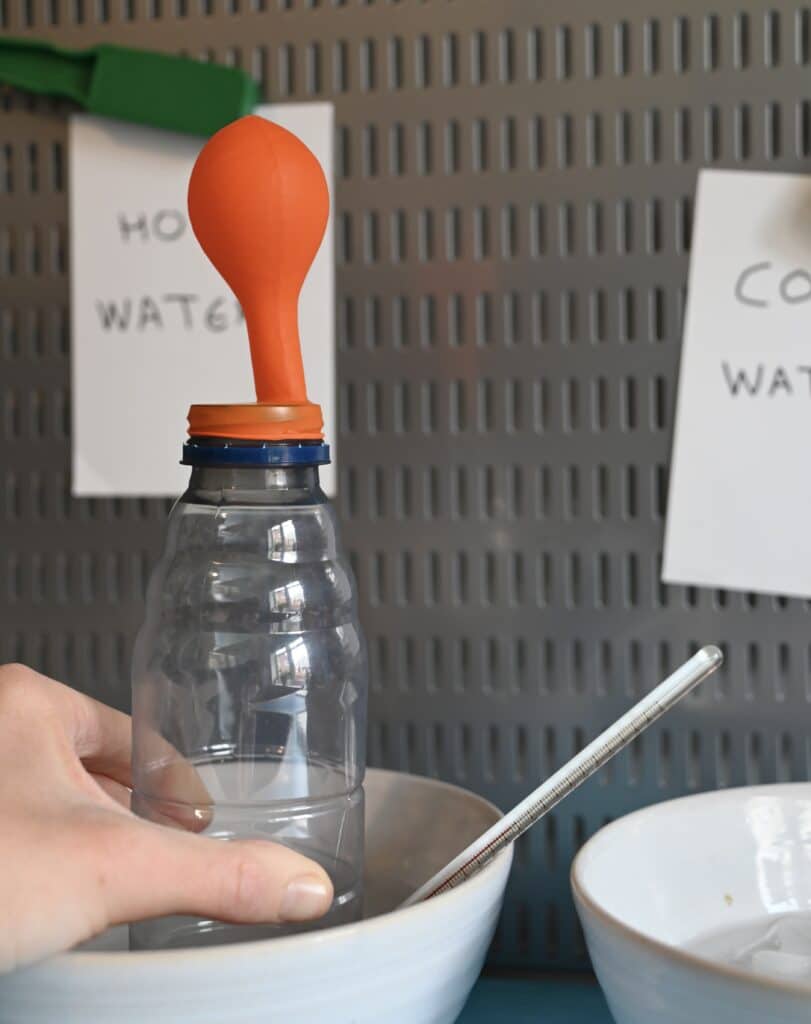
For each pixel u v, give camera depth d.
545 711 0.47
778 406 0.46
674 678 0.34
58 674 0.50
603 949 0.30
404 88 0.48
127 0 0.49
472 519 0.48
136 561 0.50
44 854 0.28
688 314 0.46
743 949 0.37
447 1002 0.31
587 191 0.46
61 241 0.50
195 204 0.34
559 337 0.47
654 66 0.46
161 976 0.27
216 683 0.37
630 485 0.47
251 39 0.48
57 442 0.50
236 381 0.49
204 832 0.37
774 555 0.46
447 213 0.48
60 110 0.50
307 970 0.28
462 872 0.34
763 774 0.46
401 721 0.49
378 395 0.48
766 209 0.45
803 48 0.45
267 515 0.37
